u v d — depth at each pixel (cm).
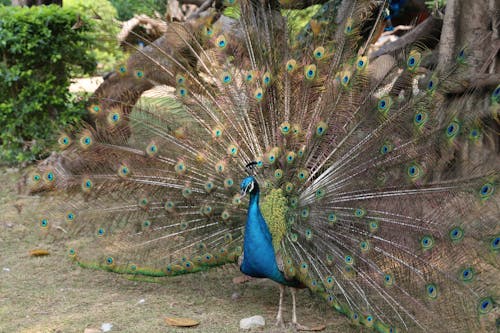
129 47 547
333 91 473
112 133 516
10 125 870
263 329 456
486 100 427
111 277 559
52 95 883
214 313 487
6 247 625
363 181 455
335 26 511
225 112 509
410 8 906
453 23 716
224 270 577
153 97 537
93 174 513
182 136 512
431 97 436
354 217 445
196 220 507
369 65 488
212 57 519
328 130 474
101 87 648
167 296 520
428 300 418
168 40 526
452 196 421
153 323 463
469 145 459
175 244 509
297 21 589
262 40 519
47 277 554
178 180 506
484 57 688
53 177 513
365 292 429
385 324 409
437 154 432
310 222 451
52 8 874
